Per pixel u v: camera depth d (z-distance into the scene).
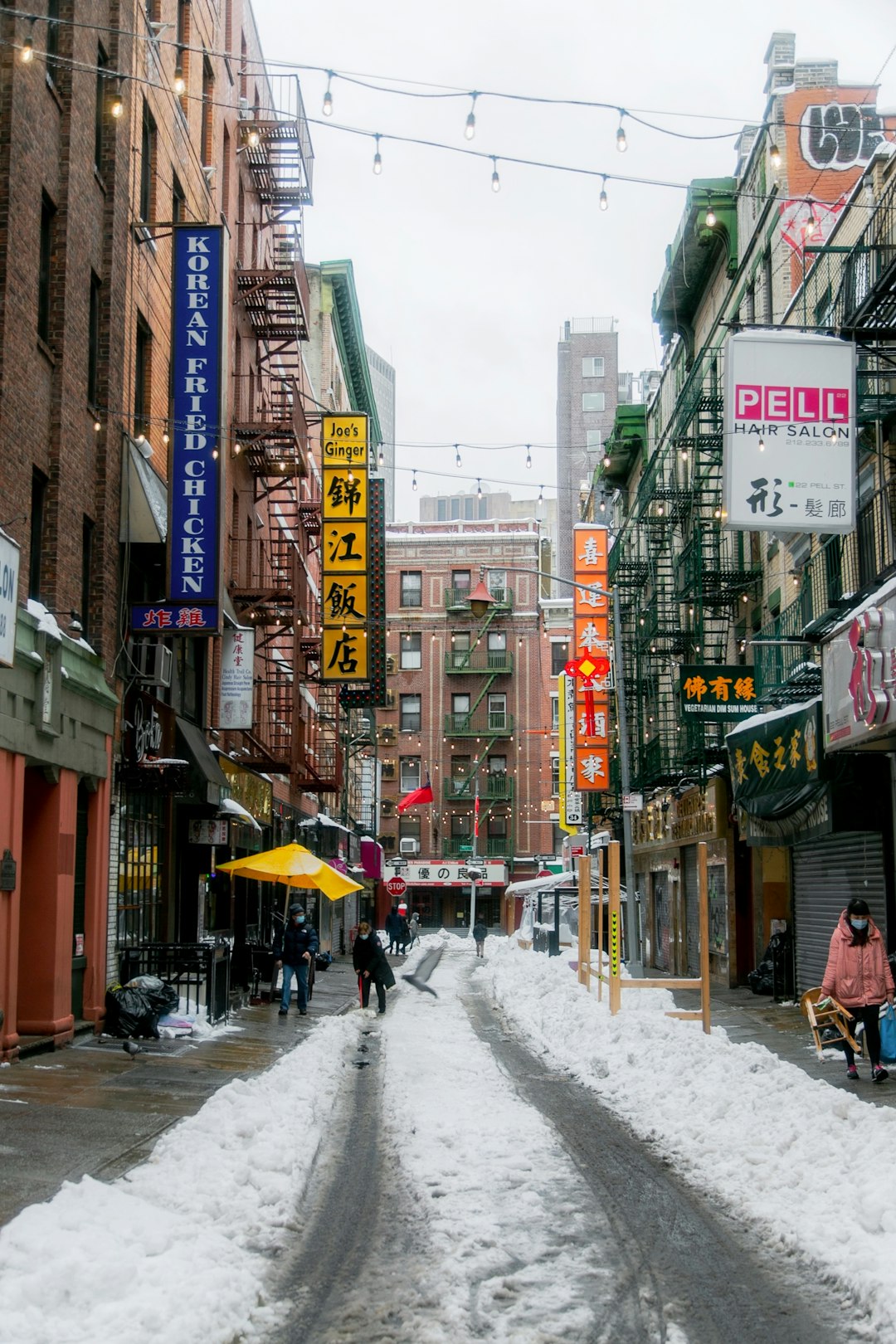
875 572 19.83
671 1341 5.97
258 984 26.03
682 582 34.50
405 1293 6.59
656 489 32.44
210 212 27.03
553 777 77.25
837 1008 13.95
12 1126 10.40
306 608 38.00
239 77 31.05
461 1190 8.78
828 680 18.09
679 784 33.22
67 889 16.47
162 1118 11.05
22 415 15.27
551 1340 5.92
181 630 19.52
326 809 51.31
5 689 14.09
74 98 17.20
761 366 16.20
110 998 17.84
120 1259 6.48
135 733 19.44
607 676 44.41
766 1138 9.98
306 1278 6.87
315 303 54.78
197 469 19.98
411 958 48.00
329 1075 14.24
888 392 18.75
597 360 122.31
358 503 35.59
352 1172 9.52
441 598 79.44
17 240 15.09
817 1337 6.06
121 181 19.47
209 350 20.48
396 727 78.88
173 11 23.56
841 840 20.80
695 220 31.97
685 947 35.06
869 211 19.92
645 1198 8.70
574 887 42.56
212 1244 7.10
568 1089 13.80
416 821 78.06
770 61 30.25
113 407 18.98
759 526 15.99
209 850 25.64
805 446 16.11
